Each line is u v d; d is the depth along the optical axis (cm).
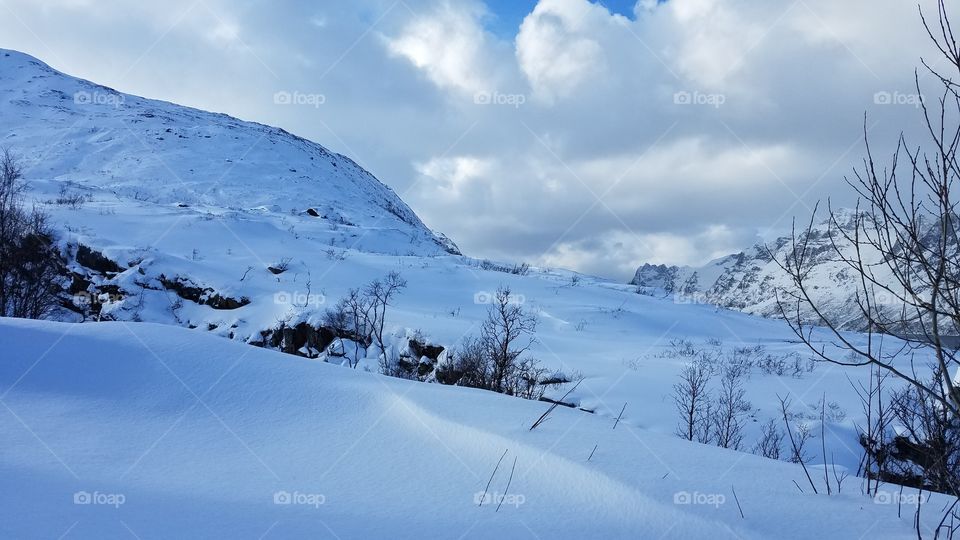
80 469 419
